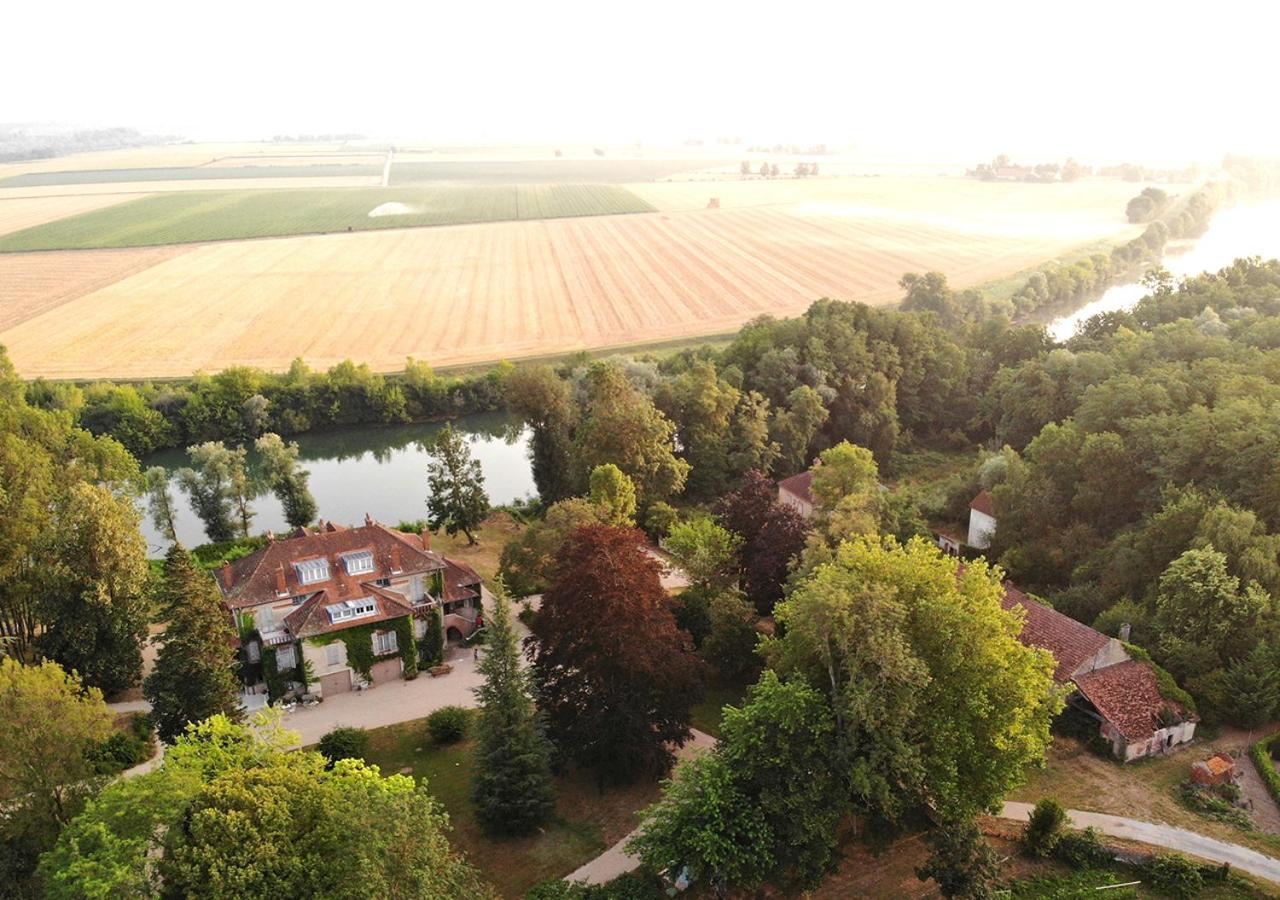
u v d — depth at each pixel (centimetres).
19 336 18988
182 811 4328
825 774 4866
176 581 6344
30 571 7694
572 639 6166
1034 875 4969
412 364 16512
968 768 5066
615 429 10631
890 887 4950
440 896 4072
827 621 4947
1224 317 12375
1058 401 11500
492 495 13162
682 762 5306
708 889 4994
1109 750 5938
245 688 7588
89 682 7325
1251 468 7306
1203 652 6303
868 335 13888
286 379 16238
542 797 5694
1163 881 4803
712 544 8525
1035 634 6588
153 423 14912
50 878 4231
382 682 7788
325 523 8931
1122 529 8200
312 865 4134
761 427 12150
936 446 13775
